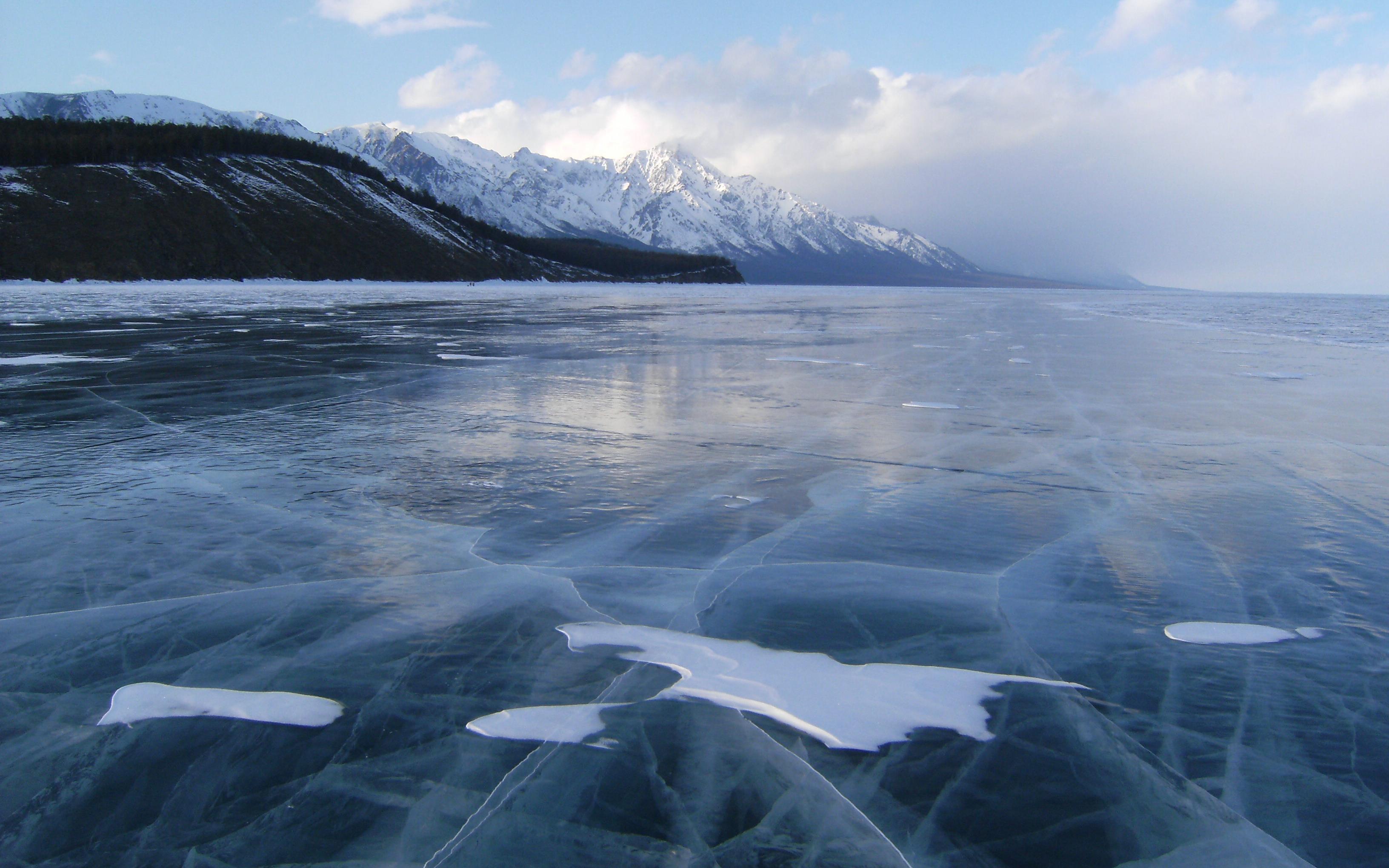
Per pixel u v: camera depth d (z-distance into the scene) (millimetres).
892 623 2578
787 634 2490
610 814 1631
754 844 1546
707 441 5355
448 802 1670
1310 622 2598
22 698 2086
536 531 3459
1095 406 6840
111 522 3531
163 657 2309
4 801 1680
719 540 3373
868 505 3914
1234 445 5305
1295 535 3480
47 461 4617
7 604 2670
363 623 2543
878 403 6957
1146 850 1539
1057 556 3215
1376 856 1522
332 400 6828
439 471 4473
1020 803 1674
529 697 2107
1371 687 2168
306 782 1743
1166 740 1924
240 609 2645
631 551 3240
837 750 1876
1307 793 1708
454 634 2471
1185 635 2502
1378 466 4734
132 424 5715
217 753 1850
